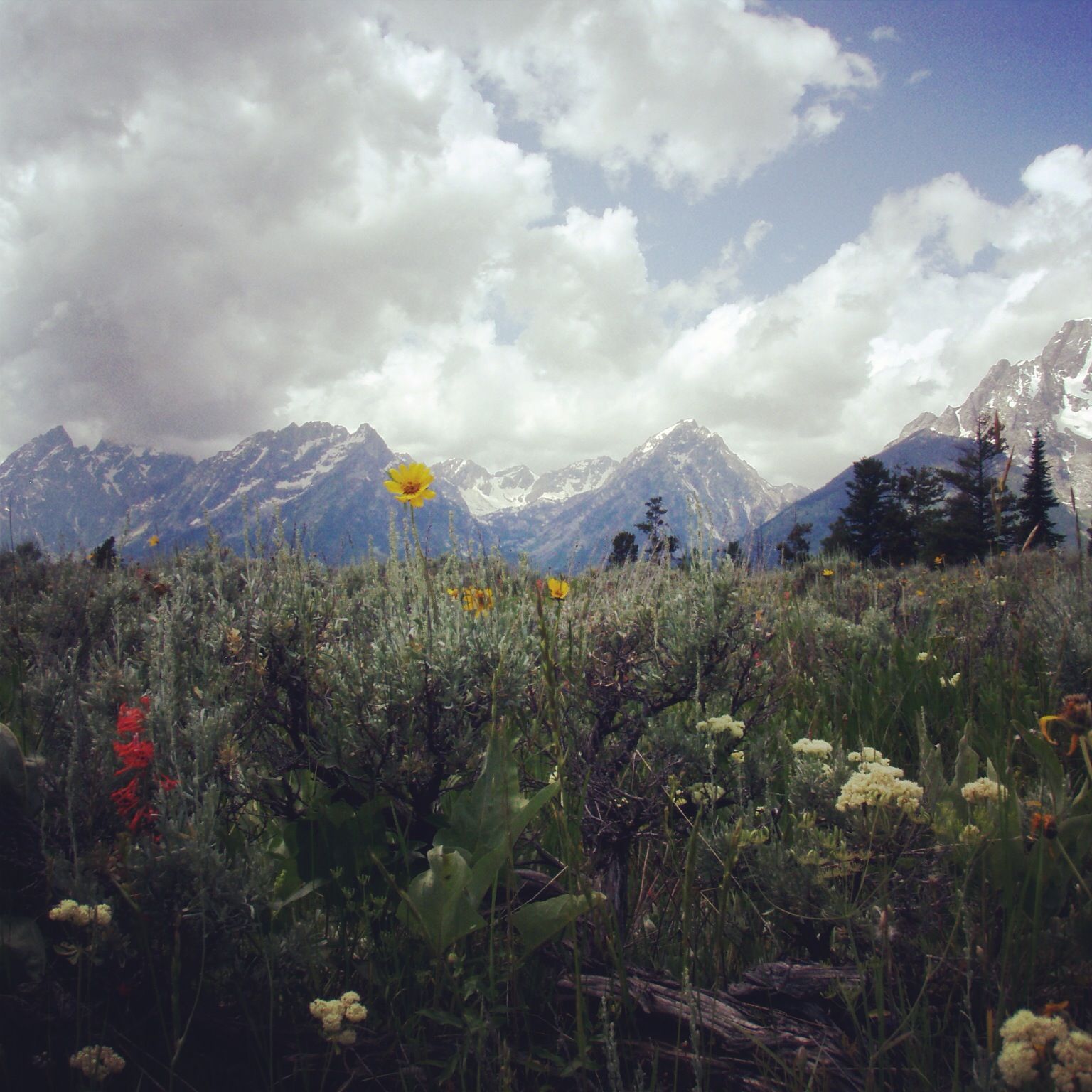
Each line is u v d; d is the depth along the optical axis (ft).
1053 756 6.27
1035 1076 3.22
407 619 7.69
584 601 9.07
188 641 8.30
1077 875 4.75
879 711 10.78
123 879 4.86
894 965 5.01
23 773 5.36
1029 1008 4.56
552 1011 5.27
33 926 4.83
